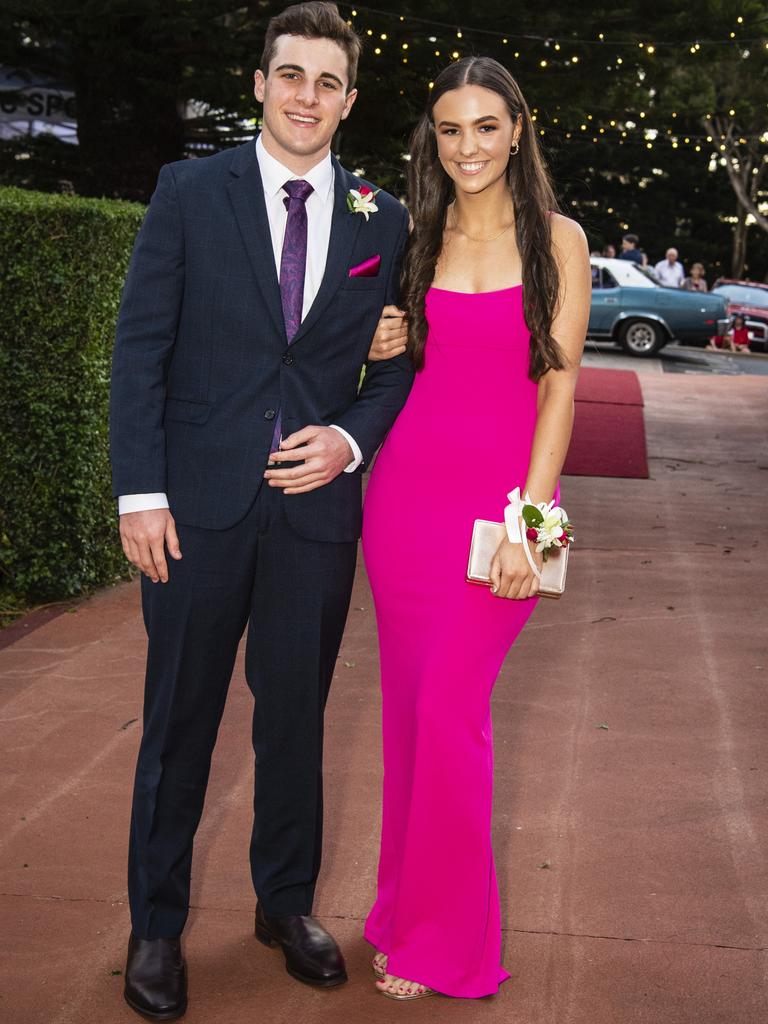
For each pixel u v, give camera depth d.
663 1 13.41
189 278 2.66
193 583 2.67
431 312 2.80
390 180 14.20
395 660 2.87
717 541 7.25
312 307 2.69
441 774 2.69
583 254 2.79
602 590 6.05
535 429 2.80
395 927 2.74
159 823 2.71
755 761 3.99
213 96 12.60
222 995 2.72
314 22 2.59
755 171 34.03
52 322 5.36
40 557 5.55
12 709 4.32
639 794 3.74
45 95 14.16
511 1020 2.65
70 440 5.49
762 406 13.72
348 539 2.78
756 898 3.15
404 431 2.87
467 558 2.78
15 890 3.11
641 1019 2.66
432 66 13.02
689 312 19.48
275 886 2.84
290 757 2.79
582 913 3.07
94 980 2.76
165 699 2.70
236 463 2.67
